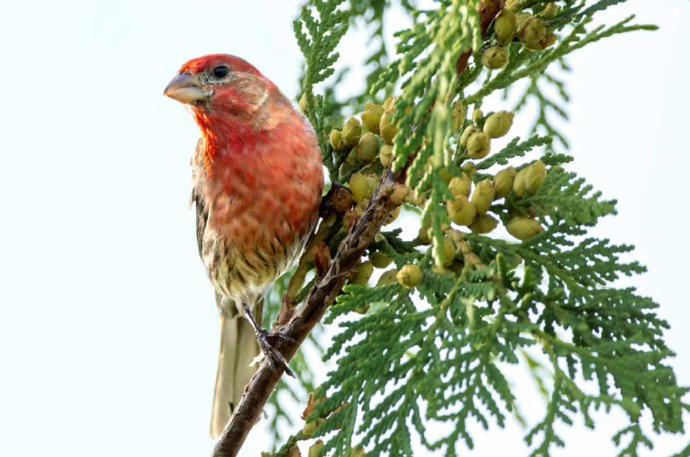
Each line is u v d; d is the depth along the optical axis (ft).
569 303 18.38
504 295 17.76
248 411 23.81
